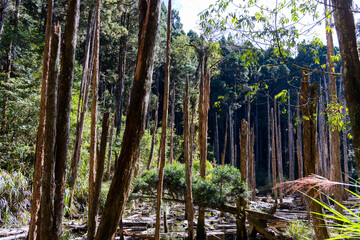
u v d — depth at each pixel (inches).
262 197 825.5
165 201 320.2
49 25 145.3
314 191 153.6
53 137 120.6
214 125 1396.4
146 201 328.2
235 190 316.5
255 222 315.6
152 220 409.4
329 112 191.9
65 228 326.3
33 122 382.6
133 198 313.3
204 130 361.4
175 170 314.8
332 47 357.7
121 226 304.7
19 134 382.0
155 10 136.2
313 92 170.9
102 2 598.5
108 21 645.9
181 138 897.5
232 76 1200.8
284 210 526.0
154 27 135.7
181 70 967.6
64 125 128.6
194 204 315.6
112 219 124.8
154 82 1330.0
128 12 775.7
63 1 703.1
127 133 129.3
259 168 1347.2
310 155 168.6
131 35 830.5
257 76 1100.5
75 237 302.0
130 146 128.5
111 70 999.6
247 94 168.6
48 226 118.0
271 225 364.5
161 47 994.7
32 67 442.6
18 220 313.0
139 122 130.5
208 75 385.4
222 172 317.7
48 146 119.3
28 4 816.9
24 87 398.0
